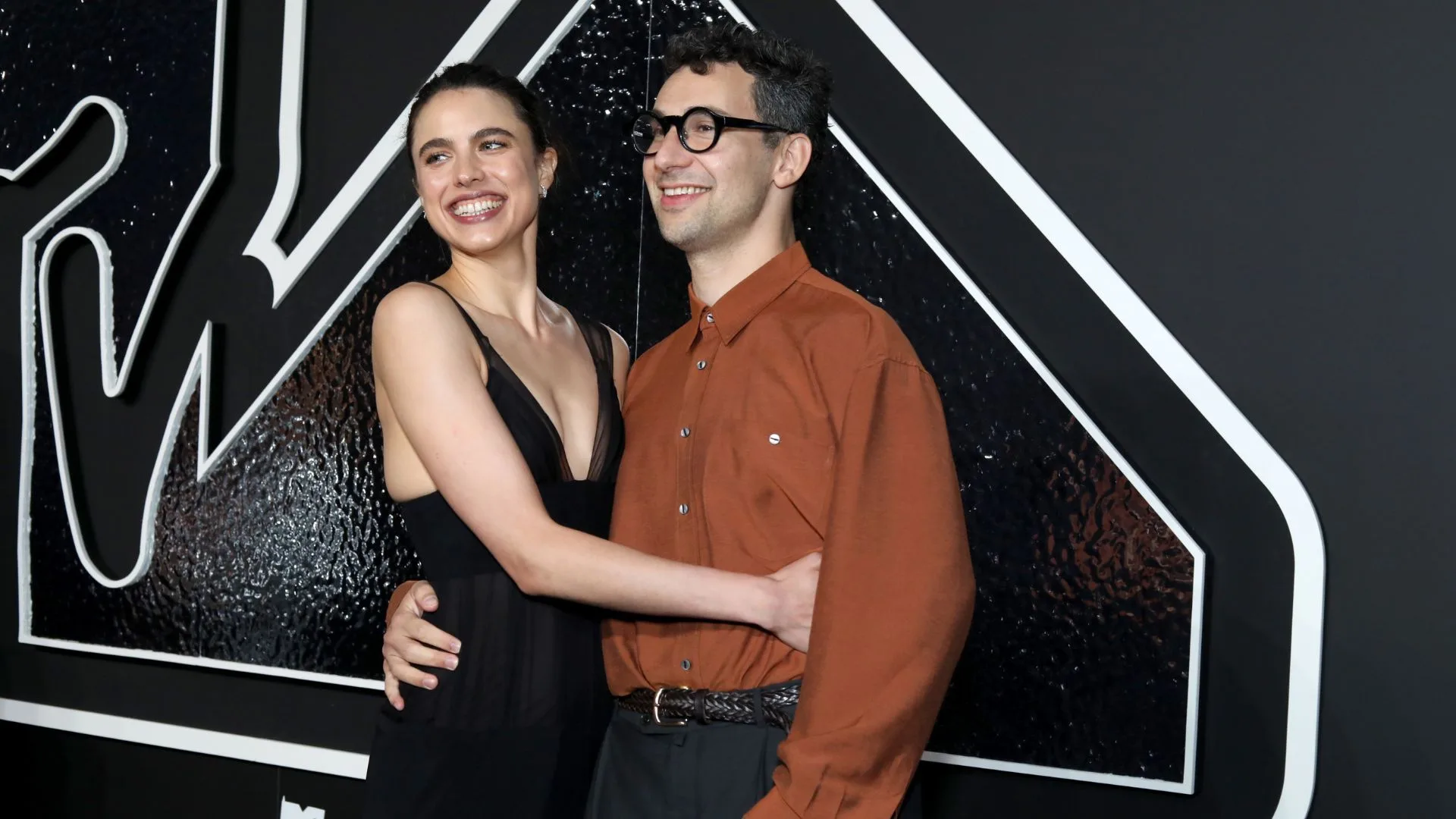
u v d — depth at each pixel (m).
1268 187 2.10
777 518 1.61
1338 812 2.03
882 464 1.53
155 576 2.85
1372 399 2.03
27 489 2.96
